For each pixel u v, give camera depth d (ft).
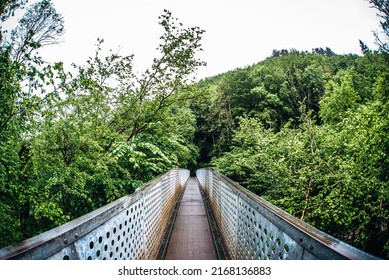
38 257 3.79
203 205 28.86
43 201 13.03
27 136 12.49
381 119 17.95
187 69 27.25
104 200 17.62
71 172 14.07
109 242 6.67
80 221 5.14
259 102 102.58
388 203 16.52
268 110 94.38
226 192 15.05
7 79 10.38
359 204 17.98
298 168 21.99
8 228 12.34
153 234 13.43
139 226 10.20
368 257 3.45
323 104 68.54
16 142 12.08
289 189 20.35
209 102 126.62
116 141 19.12
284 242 5.64
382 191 16.15
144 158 23.48
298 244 4.90
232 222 12.62
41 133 12.42
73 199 15.34
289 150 23.02
